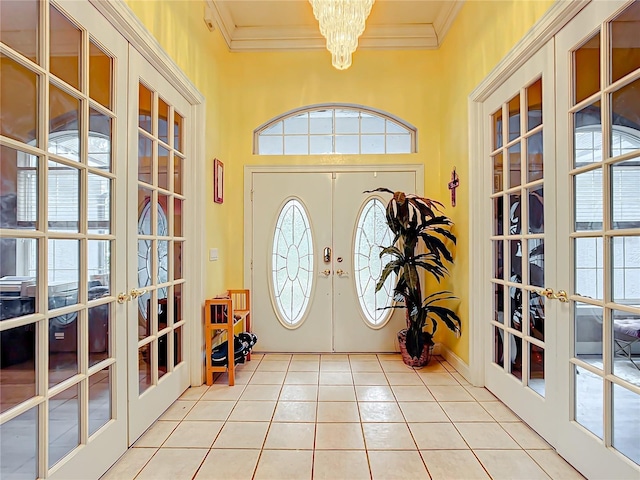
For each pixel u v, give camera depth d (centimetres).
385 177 373
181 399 261
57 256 148
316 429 219
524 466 184
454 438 209
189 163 285
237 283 374
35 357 137
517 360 240
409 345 325
